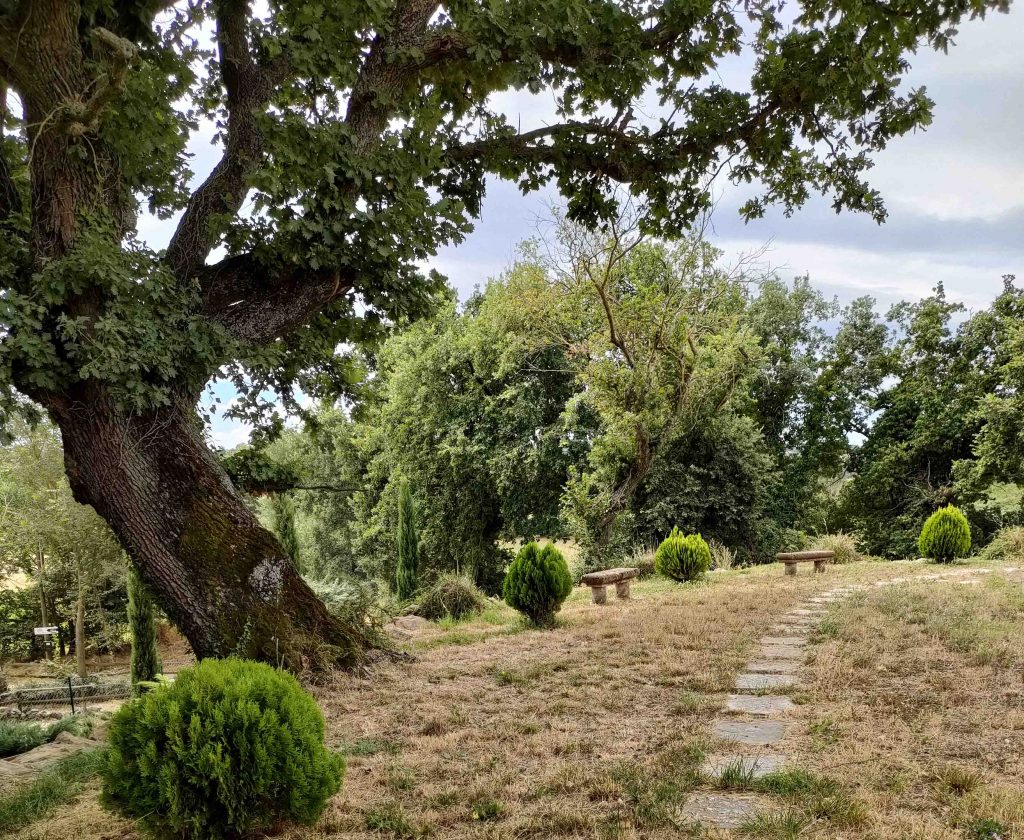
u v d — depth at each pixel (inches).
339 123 285.4
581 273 714.2
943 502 1042.1
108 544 899.4
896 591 426.9
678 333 738.8
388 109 315.9
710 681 237.3
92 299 249.9
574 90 376.8
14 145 320.5
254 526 285.7
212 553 268.2
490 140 370.6
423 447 974.4
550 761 168.2
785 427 1167.0
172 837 128.6
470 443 922.1
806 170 405.7
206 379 278.1
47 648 1065.5
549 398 927.0
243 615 265.4
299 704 139.1
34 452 875.4
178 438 276.1
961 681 220.4
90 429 258.1
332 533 1250.0
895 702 200.8
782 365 1111.6
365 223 278.2
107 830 144.9
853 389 1160.8
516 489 918.4
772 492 1080.2
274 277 298.0
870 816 122.9
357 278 299.3
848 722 185.5
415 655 319.9
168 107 299.3
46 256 246.1
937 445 1049.5
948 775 139.8
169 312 260.7
